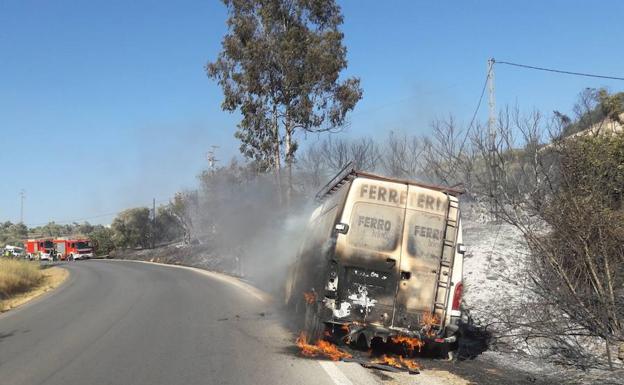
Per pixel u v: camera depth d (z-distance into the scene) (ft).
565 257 29.12
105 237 246.68
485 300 38.73
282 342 31.58
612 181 29.32
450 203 28.76
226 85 90.43
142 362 27.02
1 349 32.04
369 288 27.96
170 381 23.41
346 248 28.14
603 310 26.05
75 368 26.18
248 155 92.53
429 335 27.40
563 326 29.43
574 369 25.73
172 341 32.40
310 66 87.04
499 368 26.55
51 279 98.78
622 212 28.32
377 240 28.22
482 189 70.79
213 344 31.24
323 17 90.99
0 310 53.62
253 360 27.02
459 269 28.07
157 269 114.62
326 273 28.40
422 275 27.96
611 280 27.22
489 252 48.65
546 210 29.63
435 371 25.55
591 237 27.99
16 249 255.50
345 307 27.91
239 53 88.94
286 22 89.20
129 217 241.14
